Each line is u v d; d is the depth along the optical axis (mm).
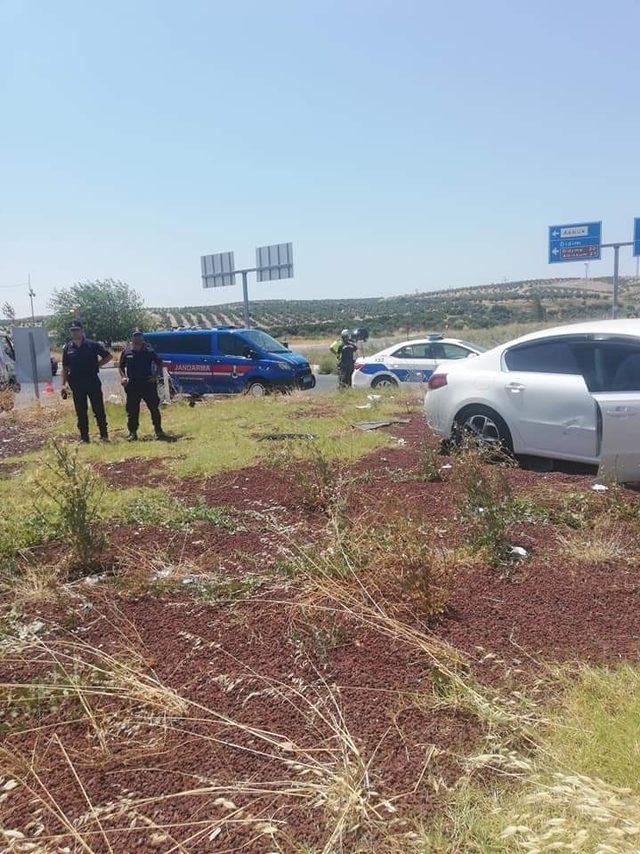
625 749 2402
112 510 5711
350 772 2381
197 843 2154
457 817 2176
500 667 3090
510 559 4312
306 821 2225
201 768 2496
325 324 74812
